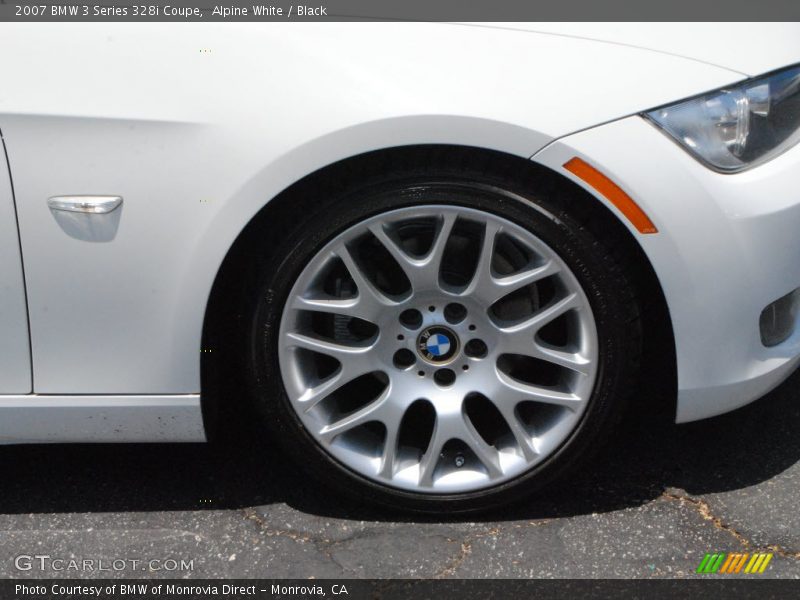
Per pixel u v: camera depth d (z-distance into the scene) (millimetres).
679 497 2645
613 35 2396
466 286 2475
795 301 2602
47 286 2439
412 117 2295
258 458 2904
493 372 2529
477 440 2557
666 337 2555
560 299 2467
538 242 2408
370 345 2531
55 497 2770
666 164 2346
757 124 2424
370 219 2414
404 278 2578
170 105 2346
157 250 2408
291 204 2436
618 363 2479
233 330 2686
